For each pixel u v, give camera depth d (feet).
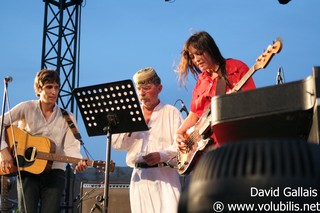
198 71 11.26
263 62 8.41
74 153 14.76
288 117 3.41
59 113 15.03
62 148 14.97
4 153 14.28
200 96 11.05
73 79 39.86
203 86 11.08
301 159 2.04
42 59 39.88
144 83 13.20
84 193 20.52
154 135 13.07
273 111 3.40
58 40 39.34
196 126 10.52
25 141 14.51
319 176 2.02
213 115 3.59
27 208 13.89
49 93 14.44
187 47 10.58
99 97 12.54
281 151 2.05
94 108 12.74
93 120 12.94
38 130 14.69
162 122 13.16
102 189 20.39
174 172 12.95
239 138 3.59
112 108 12.57
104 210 12.37
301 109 3.37
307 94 3.37
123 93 12.30
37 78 14.66
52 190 14.26
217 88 10.34
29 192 14.07
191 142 10.75
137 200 12.75
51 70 14.67
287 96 3.41
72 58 40.40
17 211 17.03
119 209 19.81
